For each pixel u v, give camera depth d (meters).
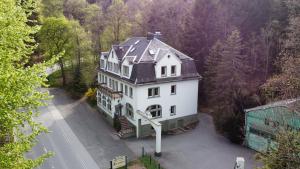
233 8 44.41
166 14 52.19
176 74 35.12
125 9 53.72
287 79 19.22
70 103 45.31
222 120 32.38
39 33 50.22
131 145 31.61
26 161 12.02
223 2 45.72
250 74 38.75
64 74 53.28
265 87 23.23
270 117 26.30
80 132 34.78
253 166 26.61
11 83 11.07
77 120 38.62
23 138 12.42
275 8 40.69
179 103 36.19
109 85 39.84
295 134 15.16
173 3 52.50
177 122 36.50
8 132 12.62
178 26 49.34
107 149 30.53
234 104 31.84
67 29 50.12
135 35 53.09
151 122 29.53
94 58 50.84
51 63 12.88
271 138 27.47
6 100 10.61
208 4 46.00
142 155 29.11
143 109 33.50
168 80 34.28
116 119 35.84
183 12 51.47
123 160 26.39
